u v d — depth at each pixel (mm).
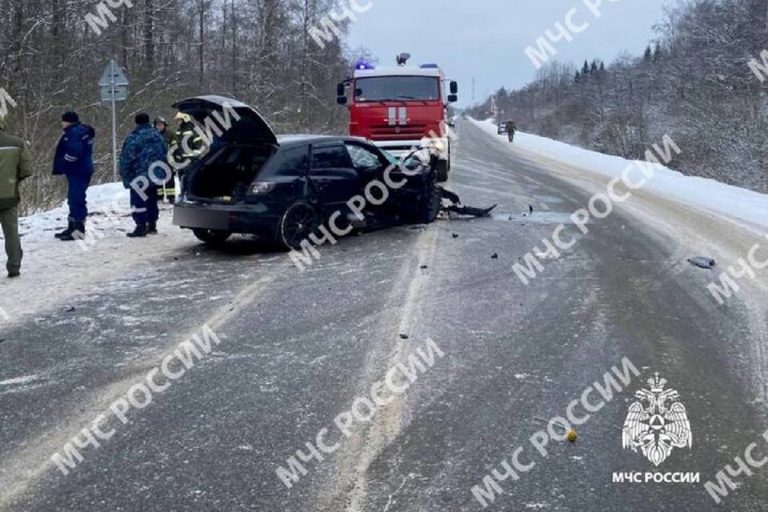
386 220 10641
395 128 15141
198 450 3877
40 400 4535
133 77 22531
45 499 3406
